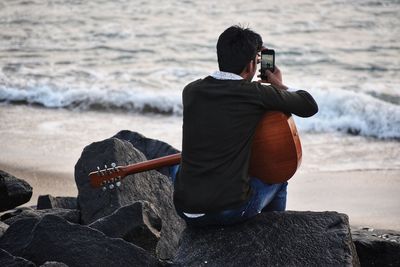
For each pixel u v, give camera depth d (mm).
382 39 27188
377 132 17672
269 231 6145
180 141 16672
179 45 26266
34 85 20953
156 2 33188
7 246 6543
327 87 21469
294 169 6066
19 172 14094
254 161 6043
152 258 6145
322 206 12555
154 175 7805
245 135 5898
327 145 16500
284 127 5984
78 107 19609
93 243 6199
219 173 5895
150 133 17297
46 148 15680
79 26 29062
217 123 5879
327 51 25609
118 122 18203
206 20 29953
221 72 5965
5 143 16016
